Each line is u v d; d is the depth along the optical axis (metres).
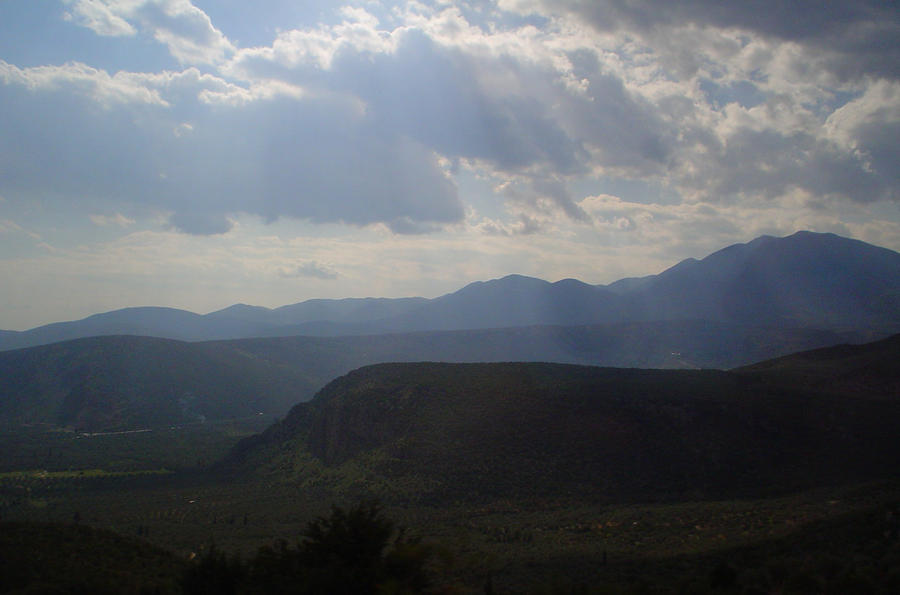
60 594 33.69
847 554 37.06
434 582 27.00
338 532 26.25
